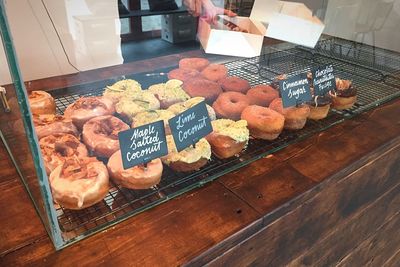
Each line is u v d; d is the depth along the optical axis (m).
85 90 1.10
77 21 1.32
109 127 0.84
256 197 0.80
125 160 0.69
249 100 1.06
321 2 1.44
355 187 1.03
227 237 0.68
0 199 0.75
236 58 1.31
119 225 0.69
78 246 0.63
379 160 1.07
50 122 0.83
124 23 1.31
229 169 0.87
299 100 1.00
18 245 0.63
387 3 1.58
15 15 1.20
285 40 1.39
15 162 0.86
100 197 0.69
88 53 1.39
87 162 0.72
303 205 0.85
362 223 1.21
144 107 0.94
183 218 0.72
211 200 0.78
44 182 0.57
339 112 1.19
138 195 0.75
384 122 1.17
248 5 1.29
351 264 1.32
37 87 1.09
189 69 1.18
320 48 1.49
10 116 0.78
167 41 1.33
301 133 1.05
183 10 1.26
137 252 0.63
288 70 1.26
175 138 0.76
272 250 0.84
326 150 1.00
